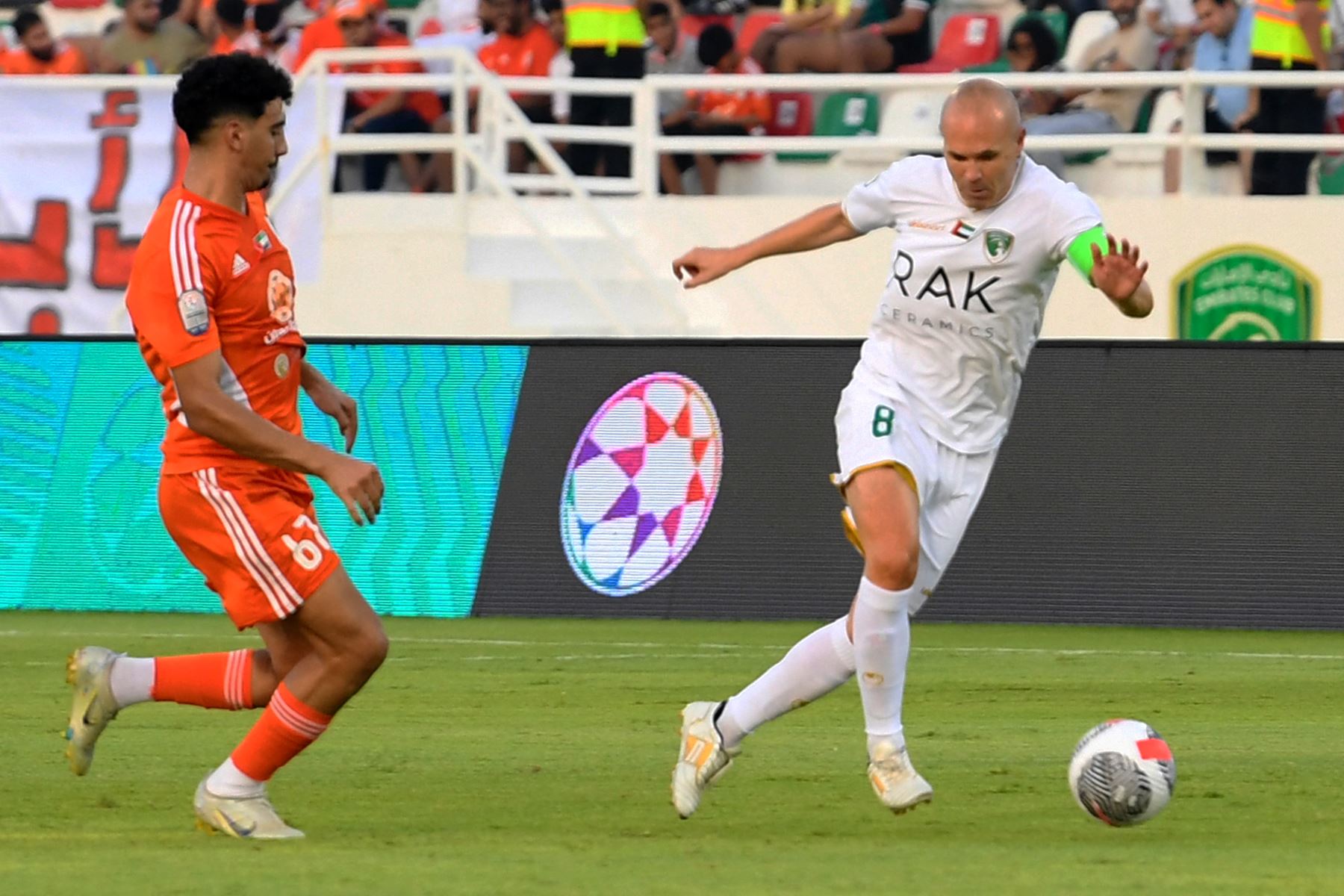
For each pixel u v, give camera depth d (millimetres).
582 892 14836
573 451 41062
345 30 58031
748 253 20172
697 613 39750
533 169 60500
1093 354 39844
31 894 14797
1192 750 23906
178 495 18250
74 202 54938
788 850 17078
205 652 34500
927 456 19188
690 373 40938
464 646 35625
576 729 25781
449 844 17422
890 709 18500
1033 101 57938
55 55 61625
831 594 39344
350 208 54875
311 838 17844
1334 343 39031
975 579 39219
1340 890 15000
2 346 43594
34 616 41344
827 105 59969
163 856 16703
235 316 18094
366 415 42031
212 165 18062
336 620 17922
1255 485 38625
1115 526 38969
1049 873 15805
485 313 54375
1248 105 57500
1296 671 32031
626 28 58031
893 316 19406
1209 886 15188
